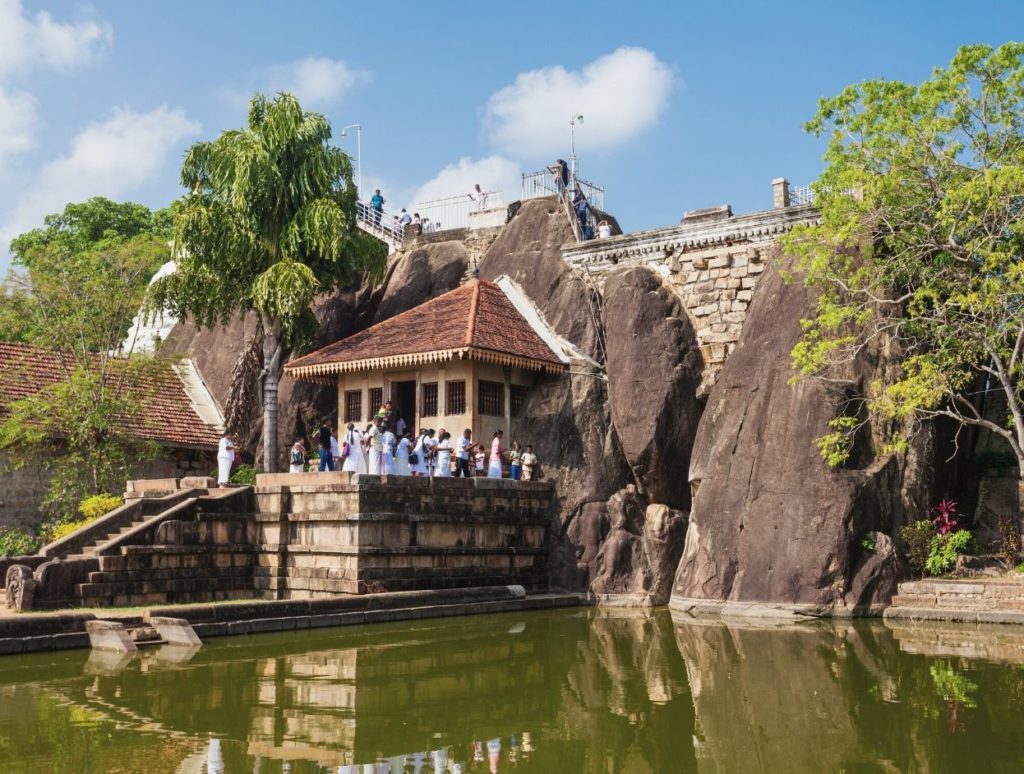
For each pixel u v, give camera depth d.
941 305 21.52
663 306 27.42
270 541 21.67
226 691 12.11
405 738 9.84
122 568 19.20
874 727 10.23
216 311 29.78
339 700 11.68
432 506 21.92
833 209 21.56
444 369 26.38
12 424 23.95
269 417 28.23
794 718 10.71
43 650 15.14
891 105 21.47
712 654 15.42
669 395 26.09
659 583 24.56
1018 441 20.94
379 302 33.84
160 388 30.75
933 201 21.58
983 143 21.19
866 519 21.47
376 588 20.41
